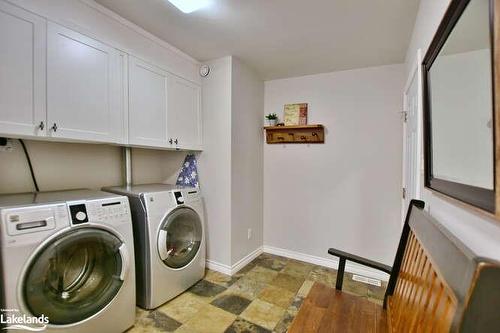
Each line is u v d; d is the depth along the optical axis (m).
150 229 1.88
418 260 0.98
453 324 0.51
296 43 2.17
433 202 1.13
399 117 2.49
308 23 1.86
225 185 2.51
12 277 1.17
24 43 1.34
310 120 2.91
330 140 2.80
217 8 1.69
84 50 1.61
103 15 1.72
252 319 1.84
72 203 1.43
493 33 0.55
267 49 2.29
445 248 0.70
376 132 2.59
